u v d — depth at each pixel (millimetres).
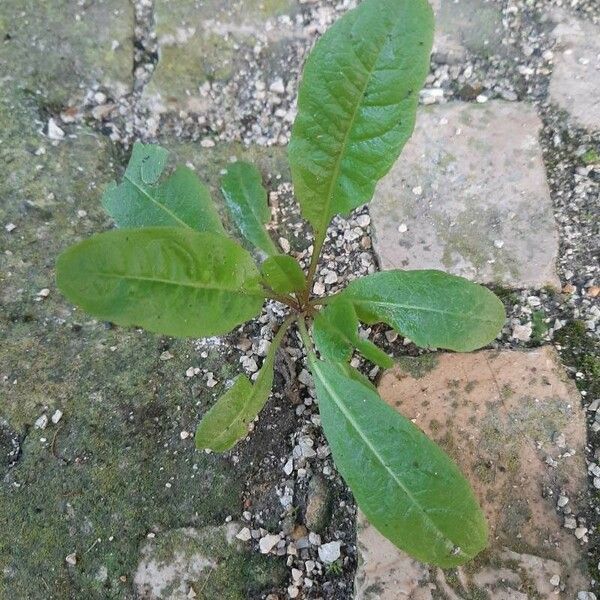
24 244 362
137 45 424
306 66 256
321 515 313
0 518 310
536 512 298
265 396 296
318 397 279
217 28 422
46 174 377
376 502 257
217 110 408
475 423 314
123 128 404
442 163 375
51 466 319
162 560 305
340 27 248
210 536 310
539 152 375
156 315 229
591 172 370
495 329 284
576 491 302
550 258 351
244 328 353
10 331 344
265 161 394
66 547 306
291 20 425
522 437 312
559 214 363
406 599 283
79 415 329
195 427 329
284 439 330
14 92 399
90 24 420
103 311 215
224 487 319
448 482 250
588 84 392
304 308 333
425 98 397
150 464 322
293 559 307
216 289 249
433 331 285
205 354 345
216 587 301
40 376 336
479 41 411
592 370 326
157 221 306
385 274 296
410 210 367
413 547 251
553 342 336
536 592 282
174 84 411
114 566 304
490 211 363
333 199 287
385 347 342
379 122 261
